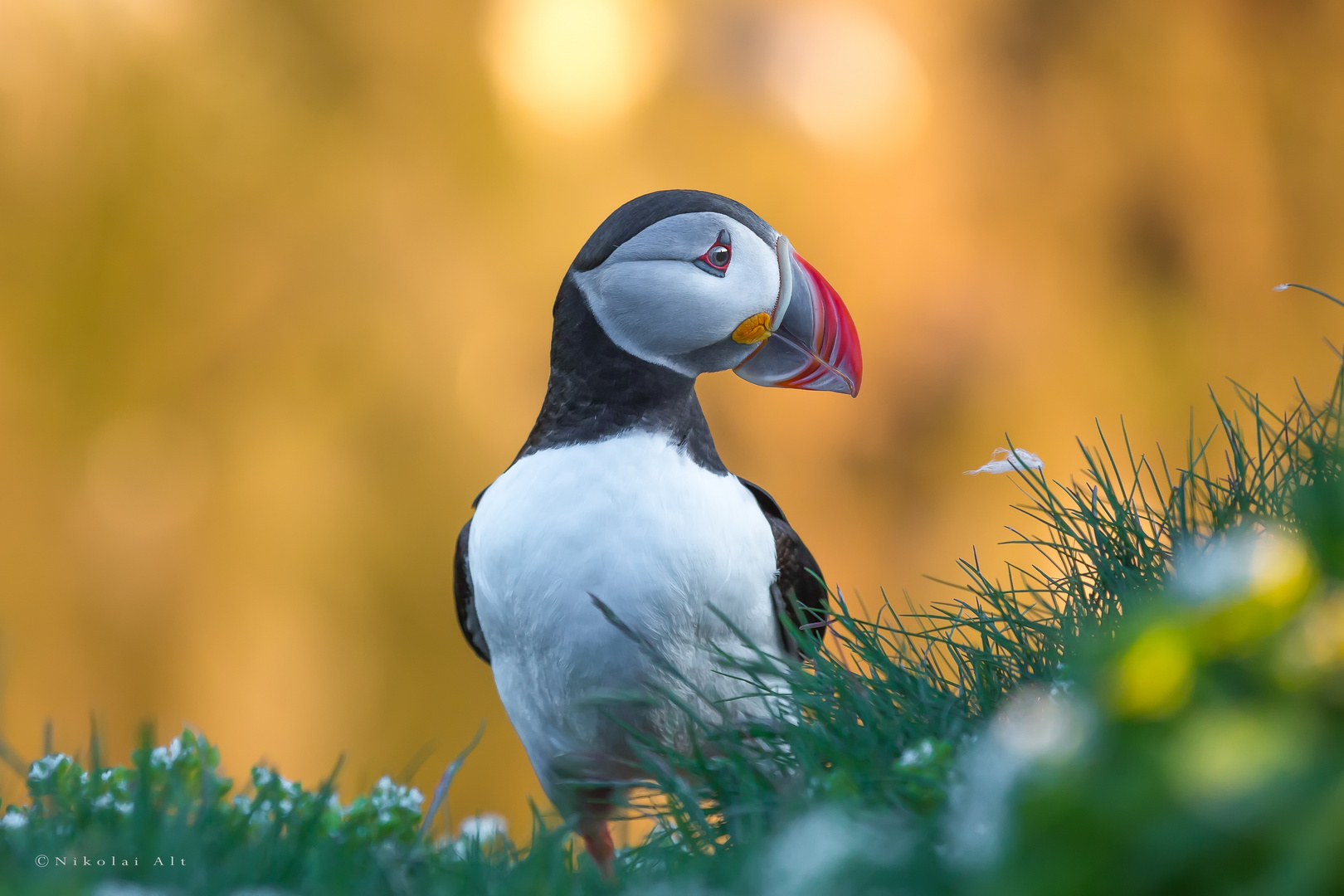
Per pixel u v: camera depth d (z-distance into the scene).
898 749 3.29
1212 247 16.66
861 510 15.49
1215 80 16.86
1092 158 16.61
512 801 14.57
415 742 14.45
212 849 2.86
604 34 15.76
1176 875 1.49
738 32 15.96
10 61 13.99
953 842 2.18
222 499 14.35
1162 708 1.58
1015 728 1.85
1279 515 3.31
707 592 3.84
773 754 3.48
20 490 14.04
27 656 13.69
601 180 15.66
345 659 14.34
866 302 15.77
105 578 14.09
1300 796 1.44
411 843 3.41
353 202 15.10
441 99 15.66
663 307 3.93
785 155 15.82
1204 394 16.22
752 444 15.43
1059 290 16.25
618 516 3.82
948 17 16.48
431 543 14.72
